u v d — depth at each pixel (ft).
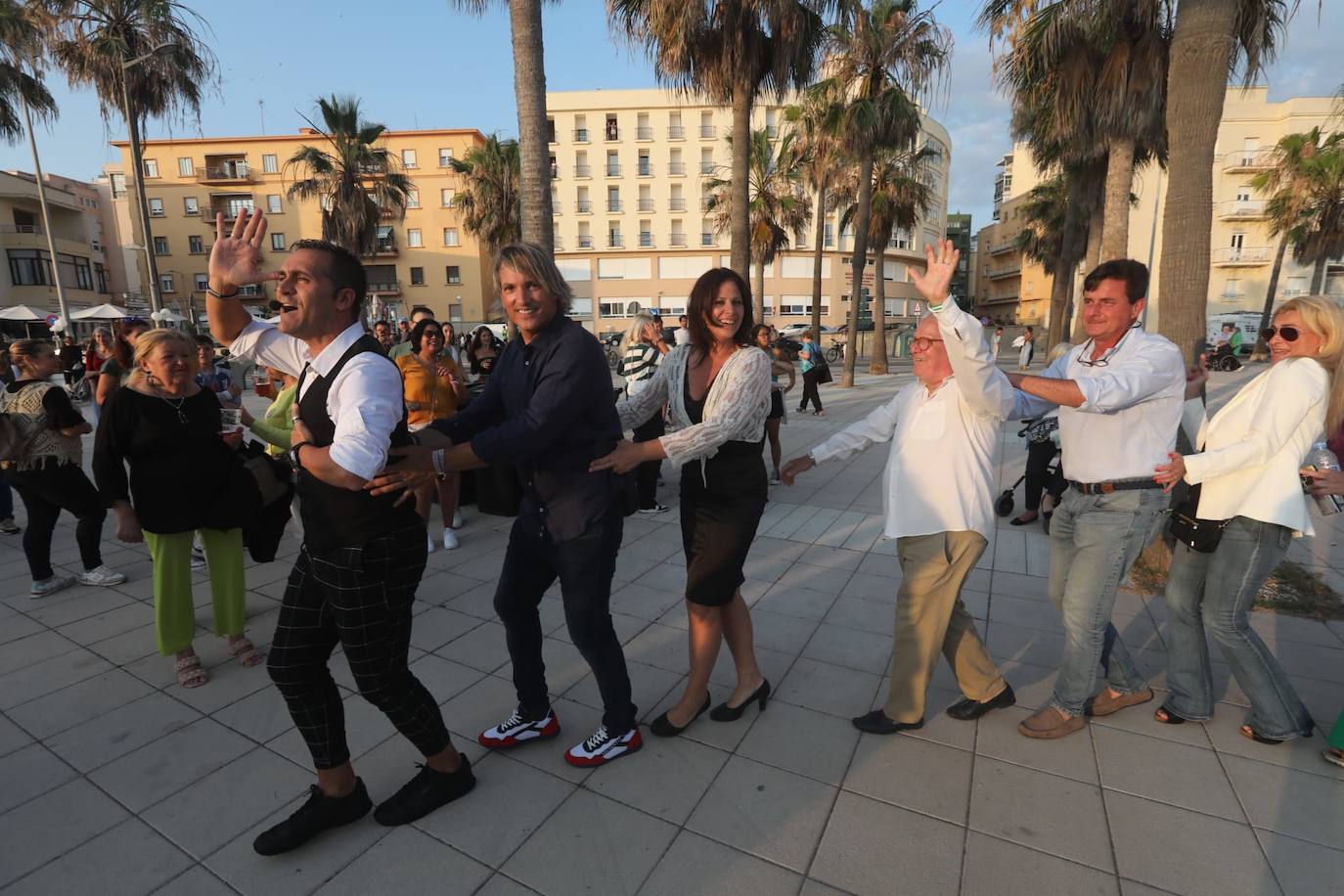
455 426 7.77
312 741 6.91
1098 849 6.85
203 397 10.30
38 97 69.82
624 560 15.80
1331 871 6.53
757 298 78.69
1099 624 8.33
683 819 7.38
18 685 10.40
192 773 8.29
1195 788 7.73
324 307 6.14
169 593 10.09
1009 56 26.78
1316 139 83.30
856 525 18.53
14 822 7.45
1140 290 7.95
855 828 7.20
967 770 8.13
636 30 34.14
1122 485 7.94
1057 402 7.25
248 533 10.89
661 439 7.16
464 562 15.79
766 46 34.24
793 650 11.27
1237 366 74.54
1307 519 7.77
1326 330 7.55
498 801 7.68
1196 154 13.79
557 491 7.37
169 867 6.80
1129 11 23.48
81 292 128.16
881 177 70.28
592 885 6.49
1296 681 10.08
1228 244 130.21
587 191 152.35
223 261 6.93
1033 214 94.73
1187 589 8.64
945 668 10.69
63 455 13.65
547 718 8.83
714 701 9.64
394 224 156.35
